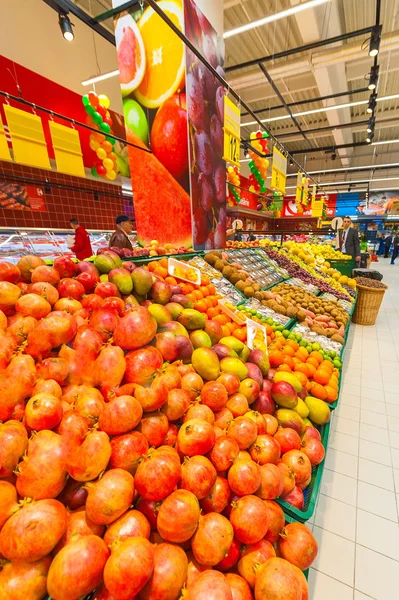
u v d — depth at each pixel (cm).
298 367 192
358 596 138
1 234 405
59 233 478
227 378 120
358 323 556
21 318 101
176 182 334
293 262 512
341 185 2222
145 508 79
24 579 60
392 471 209
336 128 1117
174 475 77
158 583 68
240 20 675
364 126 1362
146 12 295
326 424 176
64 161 201
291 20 683
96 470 73
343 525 171
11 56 469
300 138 1438
